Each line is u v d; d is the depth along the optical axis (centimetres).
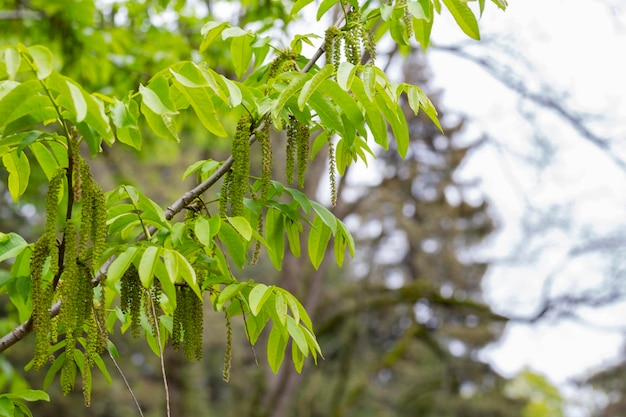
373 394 1980
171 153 777
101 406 1741
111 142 186
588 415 2667
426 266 2264
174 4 612
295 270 930
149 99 202
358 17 254
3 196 1113
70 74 585
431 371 2048
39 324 201
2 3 589
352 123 234
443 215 2203
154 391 1747
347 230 262
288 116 237
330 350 1546
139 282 212
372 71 216
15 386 546
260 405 920
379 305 1229
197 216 241
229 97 231
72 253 193
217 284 244
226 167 242
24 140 209
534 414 2817
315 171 933
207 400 1891
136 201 234
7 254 228
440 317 2064
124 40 582
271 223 276
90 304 203
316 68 261
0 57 180
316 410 1675
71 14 548
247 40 287
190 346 223
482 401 1969
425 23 276
